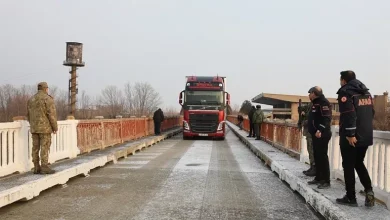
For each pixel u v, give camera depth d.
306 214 5.99
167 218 5.61
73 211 5.96
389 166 5.57
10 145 7.71
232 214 5.90
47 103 7.75
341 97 5.39
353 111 5.26
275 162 10.48
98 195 7.14
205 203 6.57
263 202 6.76
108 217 5.64
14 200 6.14
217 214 5.88
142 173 9.83
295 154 11.62
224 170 10.55
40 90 7.86
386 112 33.81
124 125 17.16
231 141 22.66
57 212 5.89
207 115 22.80
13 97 56.41
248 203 6.66
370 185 5.53
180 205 6.41
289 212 6.10
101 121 13.67
